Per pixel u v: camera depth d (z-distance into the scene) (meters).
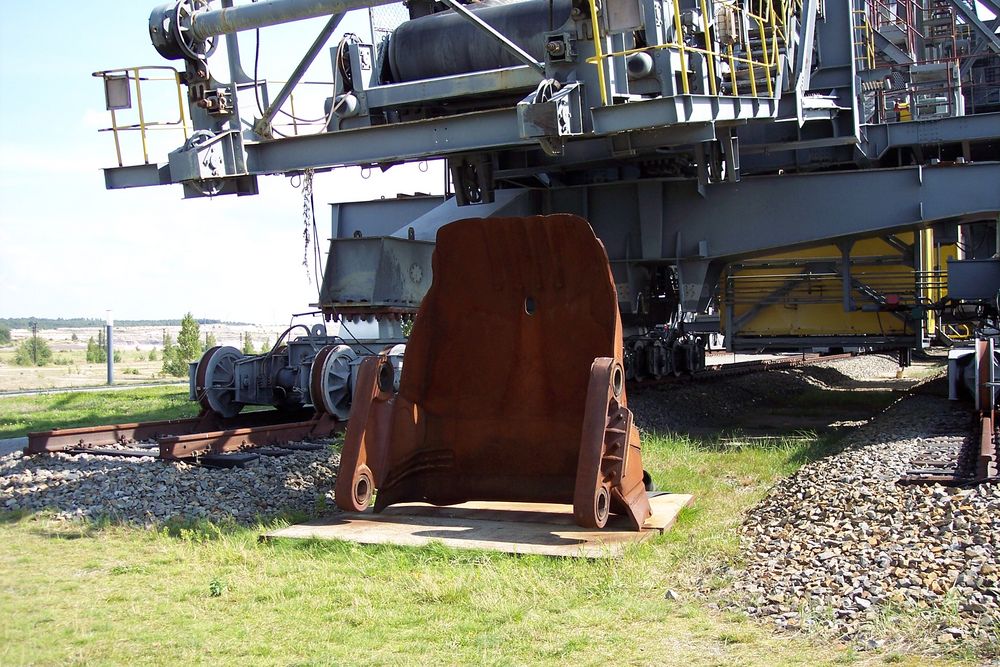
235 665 5.06
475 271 8.40
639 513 7.63
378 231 18.42
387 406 8.21
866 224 14.75
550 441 8.47
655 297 18.67
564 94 11.27
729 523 7.97
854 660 4.89
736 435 14.59
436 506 8.49
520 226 8.03
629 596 6.04
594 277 8.06
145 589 6.41
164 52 12.83
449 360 8.64
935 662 4.78
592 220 16.25
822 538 6.80
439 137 12.66
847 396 21.64
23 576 6.75
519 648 5.24
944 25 26.12
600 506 7.12
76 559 7.22
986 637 4.95
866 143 16.05
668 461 11.34
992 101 25.94
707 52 12.00
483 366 8.59
